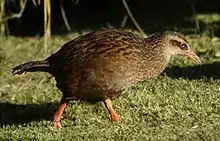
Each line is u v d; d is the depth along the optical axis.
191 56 15.59
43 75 21.17
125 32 15.07
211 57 21.66
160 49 15.05
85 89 14.87
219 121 15.02
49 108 17.69
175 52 15.38
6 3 29.09
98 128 15.11
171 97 16.91
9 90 19.97
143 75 14.97
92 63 14.55
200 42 23.98
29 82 20.61
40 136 14.68
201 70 20.02
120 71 14.55
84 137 14.48
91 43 14.72
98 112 16.39
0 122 17.09
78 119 15.93
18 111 17.83
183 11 33.22
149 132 14.51
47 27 20.00
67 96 15.28
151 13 33.75
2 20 25.64
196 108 15.88
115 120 15.52
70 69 14.80
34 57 23.95
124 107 16.42
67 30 30.14
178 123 15.01
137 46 14.80
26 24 31.95
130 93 17.38
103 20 32.88
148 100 16.80
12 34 29.98
